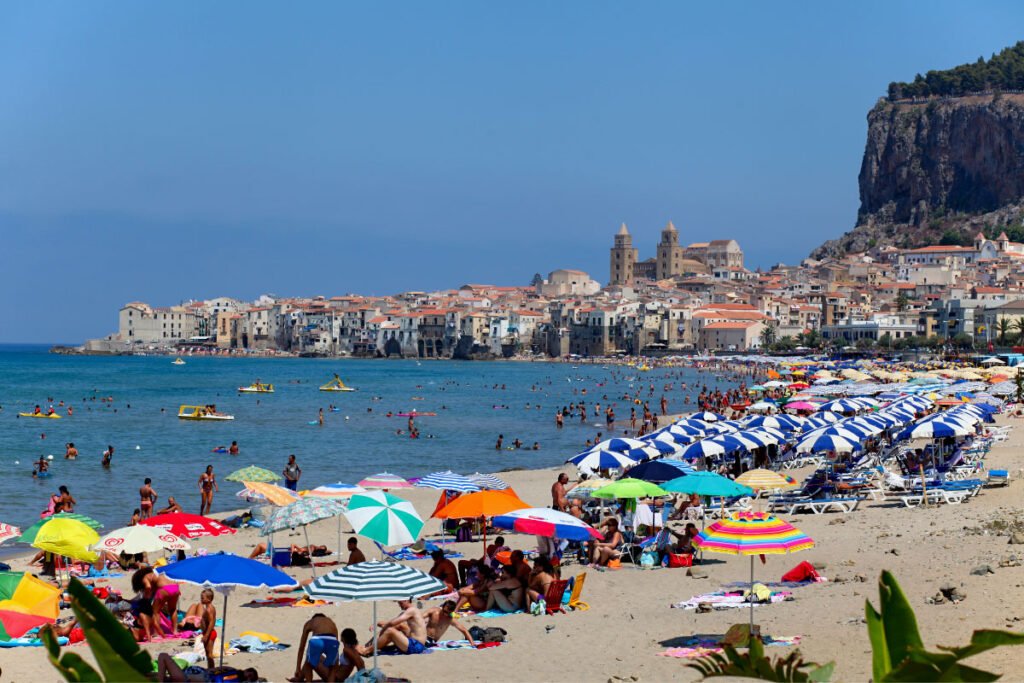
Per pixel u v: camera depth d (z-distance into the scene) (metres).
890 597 13.07
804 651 30.56
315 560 53.44
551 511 45.16
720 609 38.25
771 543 32.06
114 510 77.44
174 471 101.50
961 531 50.12
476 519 60.25
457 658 33.19
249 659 34.84
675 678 29.44
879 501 64.12
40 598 34.03
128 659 12.83
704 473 52.03
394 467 107.62
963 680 12.47
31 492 86.56
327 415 182.25
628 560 50.25
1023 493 62.09
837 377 192.50
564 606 40.06
